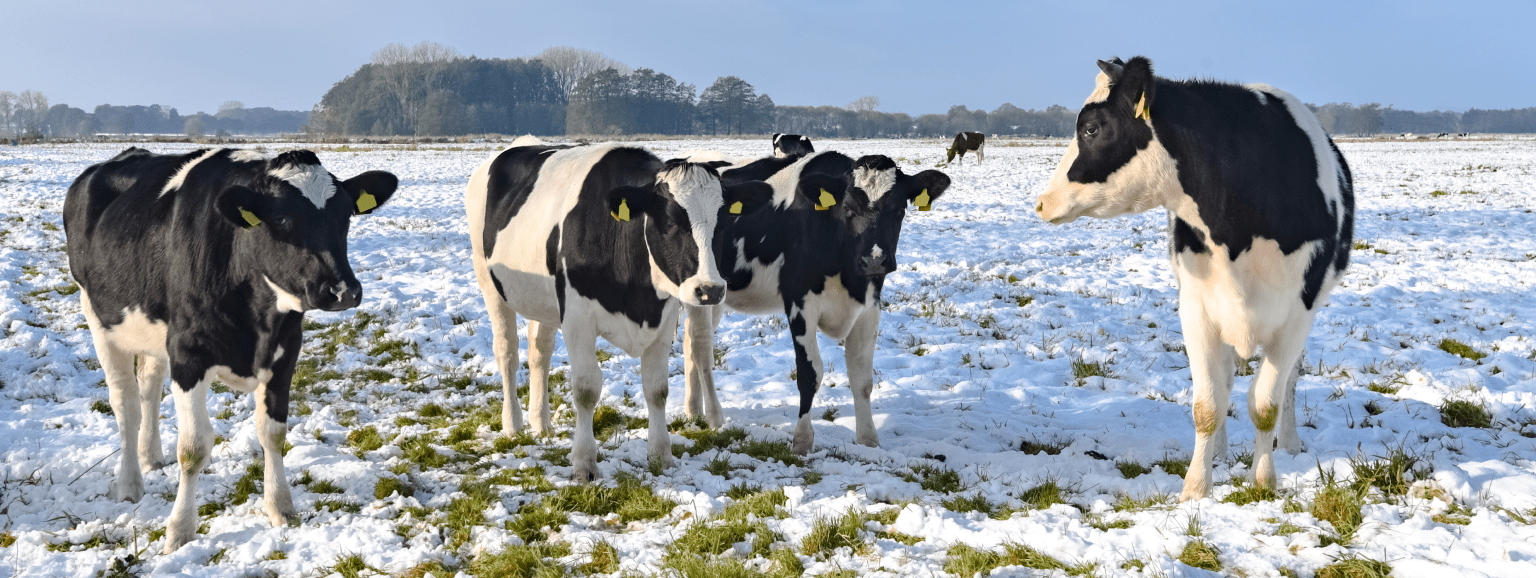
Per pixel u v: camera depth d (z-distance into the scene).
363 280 11.34
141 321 4.53
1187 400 6.75
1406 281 10.79
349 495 4.87
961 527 4.08
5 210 16.83
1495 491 4.26
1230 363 4.99
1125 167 4.27
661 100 143.88
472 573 3.95
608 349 8.16
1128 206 4.40
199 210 4.30
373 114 135.12
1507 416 5.92
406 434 6.02
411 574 3.89
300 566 3.96
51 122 182.62
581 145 6.01
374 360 7.93
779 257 5.80
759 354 8.20
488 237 6.08
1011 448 5.86
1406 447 5.30
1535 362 7.27
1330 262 4.30
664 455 5.40
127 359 4.93
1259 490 4.43
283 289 4.16
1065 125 159.38
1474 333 8.23
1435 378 6.82
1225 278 4.24
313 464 5.34
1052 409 6.63
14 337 8.18
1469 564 3.29
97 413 6.27
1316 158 4.25
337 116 137.38
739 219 5.94
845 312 5.70
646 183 5.02
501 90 147.50
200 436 4.24
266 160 4.51
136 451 4.93
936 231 15.84
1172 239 4.55
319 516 4.58
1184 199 4.22
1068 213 4.51
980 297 10.44
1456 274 11.16
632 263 5.03
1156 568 3.40
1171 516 4.07
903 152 47.22
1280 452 5.32
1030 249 13.85
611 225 5.04
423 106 132.75
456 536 4.30
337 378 7.43
